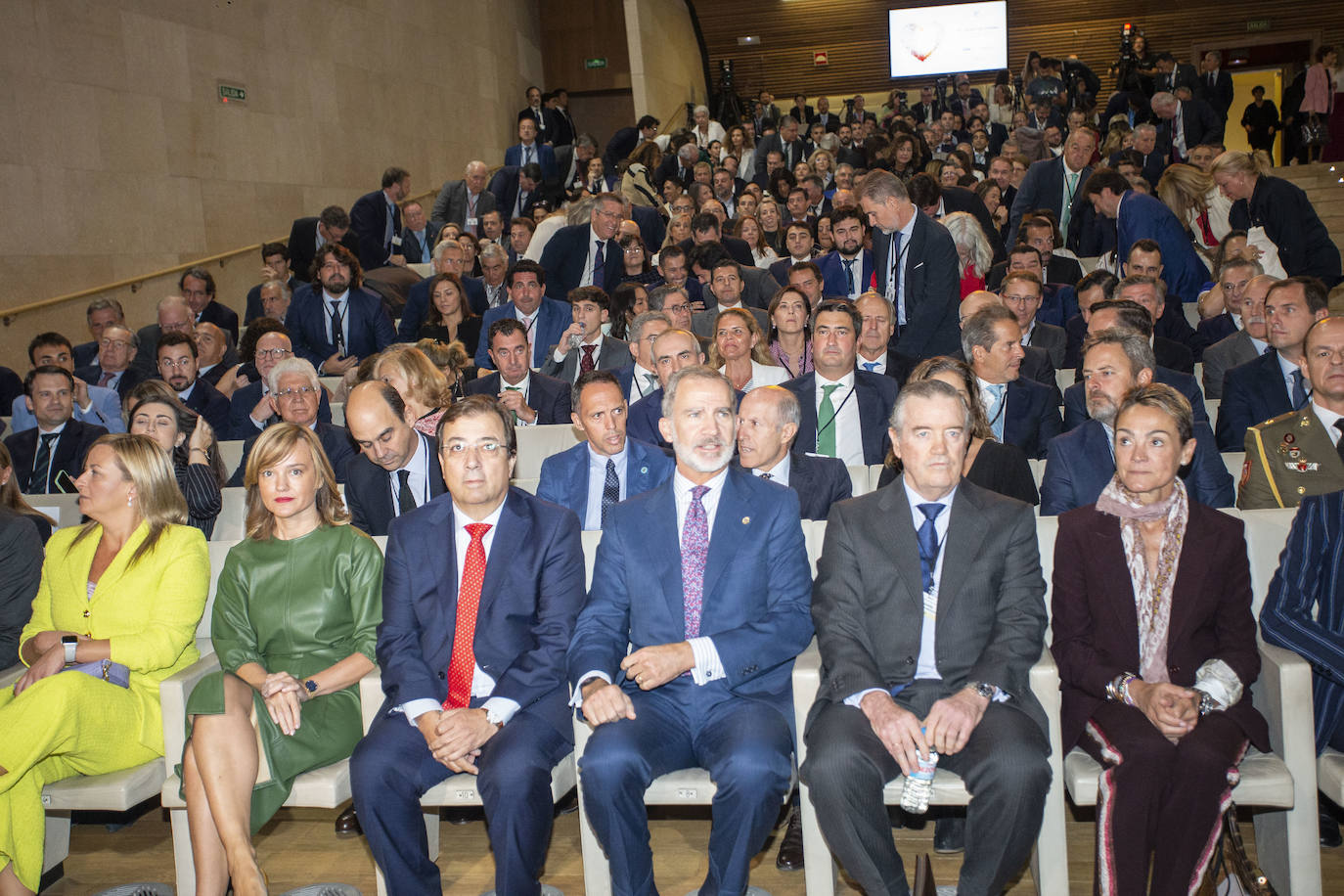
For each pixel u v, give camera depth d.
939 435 2.62
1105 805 2.44
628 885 2.51
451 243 7.96
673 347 4.12
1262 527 2.83
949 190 7.45
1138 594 2.67
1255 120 13.37
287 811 3.49
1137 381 3.31
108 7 8.02
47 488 4.93
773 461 3.26
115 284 7.78
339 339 6.95
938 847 3.01
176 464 3.87
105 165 7.95
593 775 2.48
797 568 2.79
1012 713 2.50
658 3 16.48
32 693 2.79
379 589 3.02
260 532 3.03
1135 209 6.38
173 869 3.11
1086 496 3.29
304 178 10.24
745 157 13.37
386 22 11.81
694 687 2.73
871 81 18.59
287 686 2.77
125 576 3.07
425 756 2.67
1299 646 2.55
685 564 2.79
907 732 2.45
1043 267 6.85
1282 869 2.56
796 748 2.72
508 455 2.87
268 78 9.78
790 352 5.09
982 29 17.98
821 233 8.20
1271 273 6.26
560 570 2.87
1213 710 2.47
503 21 15.22
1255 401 3.95
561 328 6.45
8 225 7.18
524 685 2.73
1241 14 17.22
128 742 2.92
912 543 2.71
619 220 7.41
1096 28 17.78
